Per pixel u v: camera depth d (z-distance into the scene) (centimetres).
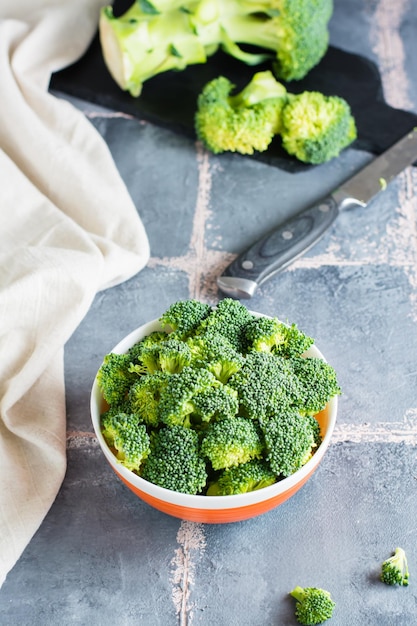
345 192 88
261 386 67
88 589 70
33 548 72
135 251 85
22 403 76
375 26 105
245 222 89
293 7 93
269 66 100
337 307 84
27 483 73
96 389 70
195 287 85
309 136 91
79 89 99
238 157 94
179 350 68
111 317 83
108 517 73
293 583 70
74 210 87
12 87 91
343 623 68
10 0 100
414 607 69
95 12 101
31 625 69
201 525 72
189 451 66
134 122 97
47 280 78
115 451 69
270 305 84
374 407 78
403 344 81
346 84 99
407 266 86
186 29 96
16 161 90
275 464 66
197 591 70
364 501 73
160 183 92
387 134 94
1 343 77
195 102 98
